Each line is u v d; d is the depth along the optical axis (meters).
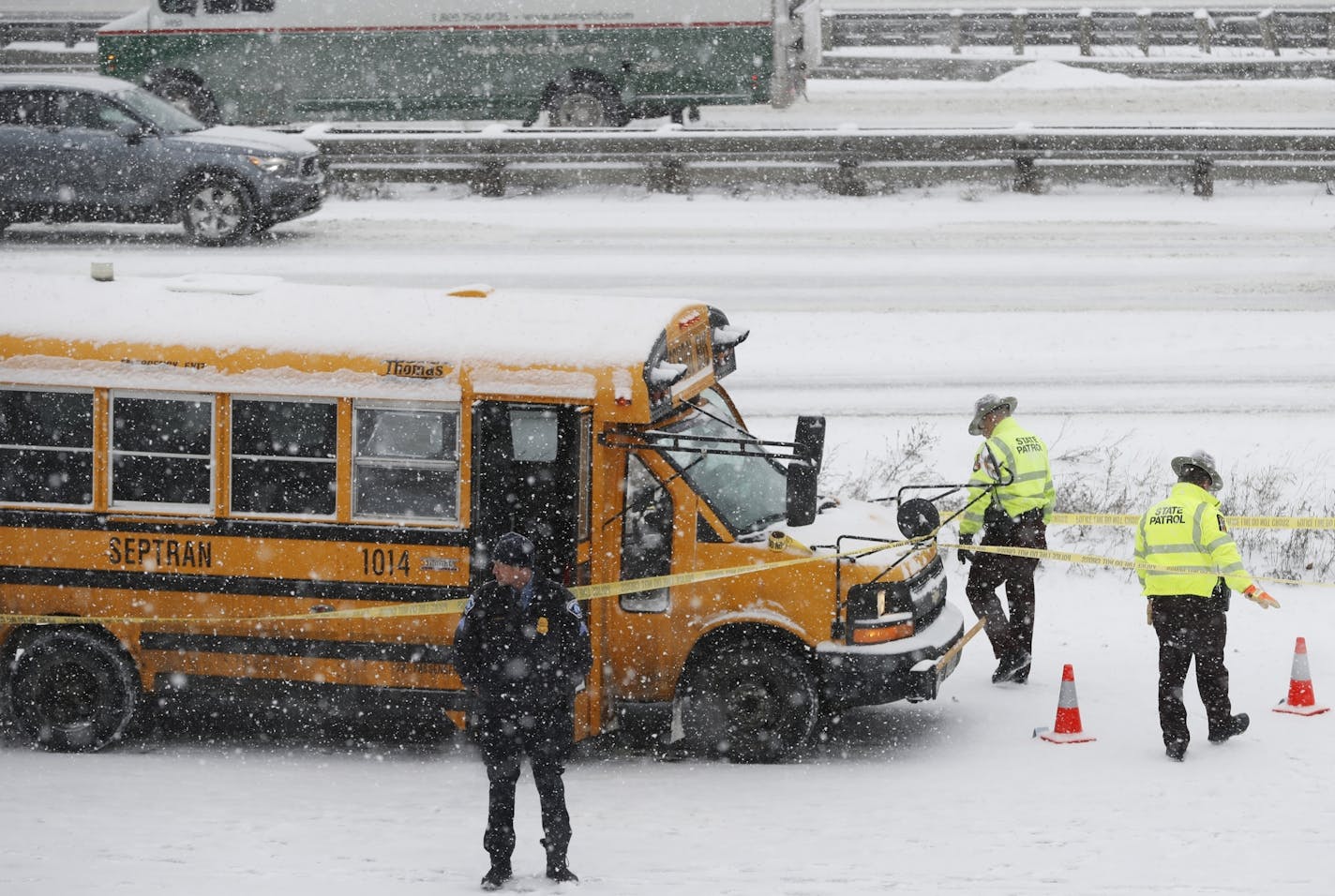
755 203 46.19
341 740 18.89
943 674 17.97
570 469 17.34
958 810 15.59
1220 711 17.61
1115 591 23.72
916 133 45.97
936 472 27.16
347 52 49.53
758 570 17.44
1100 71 59.97
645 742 18.70
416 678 17.58
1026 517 20.08
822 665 17.42
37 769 17.30
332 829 14.94
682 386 18.39
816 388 31.17
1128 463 27.61
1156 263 39.19
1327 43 62.16
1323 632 21.94
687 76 49.06
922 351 33.22
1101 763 17.27
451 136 46.84
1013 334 34.06
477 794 16.52
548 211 45.47
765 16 48.78
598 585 17.36
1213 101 56.16
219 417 17.62
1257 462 27.50
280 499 17.67
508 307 18.03
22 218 41.47
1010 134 45.78
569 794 16.47
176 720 19.67
